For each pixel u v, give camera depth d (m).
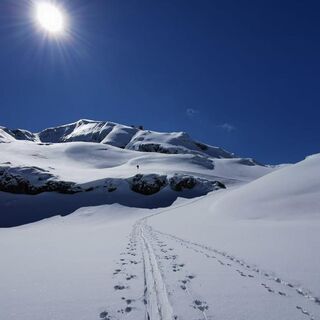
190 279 8.59
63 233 35.81
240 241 16.50
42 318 5.87
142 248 15.32
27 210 80.38
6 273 10.16
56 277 9.26
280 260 10.88
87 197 87.31
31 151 175.88
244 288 7.65
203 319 5.60
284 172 46.19
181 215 48.72
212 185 100.62
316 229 18.94
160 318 5.67
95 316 5.87
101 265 10.92
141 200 86.75
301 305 6.43
